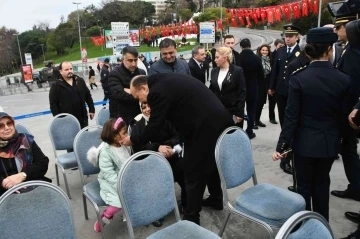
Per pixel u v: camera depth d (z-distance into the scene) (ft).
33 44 213.46
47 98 47.52
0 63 188.34
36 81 82.53
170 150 8.45
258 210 6.53
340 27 8.37
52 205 5.31
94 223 9.06
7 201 4.91
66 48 212.84
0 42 193.67
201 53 13.26
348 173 8.85
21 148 7.61
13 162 7.54
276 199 6.90
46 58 212.84
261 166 12.43
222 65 12.10
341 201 9.41
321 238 4.09
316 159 6.97
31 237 5.11
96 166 8.53
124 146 8.12
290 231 3.90
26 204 5.07
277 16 29.14
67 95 12.73
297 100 6.75
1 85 84.89
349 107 7.04
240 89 11.92
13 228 4.95
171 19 215.92
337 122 6.82
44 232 5.23
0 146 7.45
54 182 12.01
